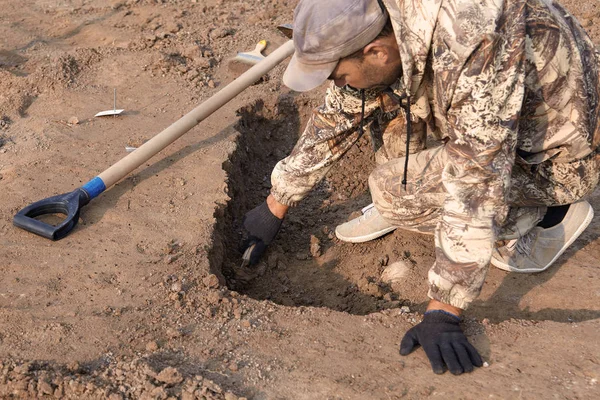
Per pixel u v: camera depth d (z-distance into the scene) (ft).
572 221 9.43
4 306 8.53
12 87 13.00
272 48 14.43
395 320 8.38
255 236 10.27
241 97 12.99
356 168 12.90
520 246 9.60
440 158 8.64
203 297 8.79
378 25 6.49
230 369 7.64
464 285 7.00
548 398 7.06
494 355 7.68
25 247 9.49
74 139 11.71
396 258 10.51
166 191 10.59
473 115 6.43
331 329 8.25
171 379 7.36
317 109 9.20
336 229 11.09
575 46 7.21
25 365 7.61
